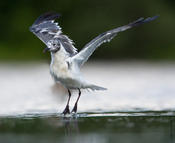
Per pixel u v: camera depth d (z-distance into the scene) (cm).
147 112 1255
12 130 1011
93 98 1652
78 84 1193
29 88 2097
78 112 1281
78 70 1187
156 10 3844
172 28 3866
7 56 3938
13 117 1216
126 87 2066
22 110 1366
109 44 3825
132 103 1498
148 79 2439
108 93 1817
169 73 2767
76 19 3869
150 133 933
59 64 1186
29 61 3866
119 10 3816
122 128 994
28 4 4203
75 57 1177
